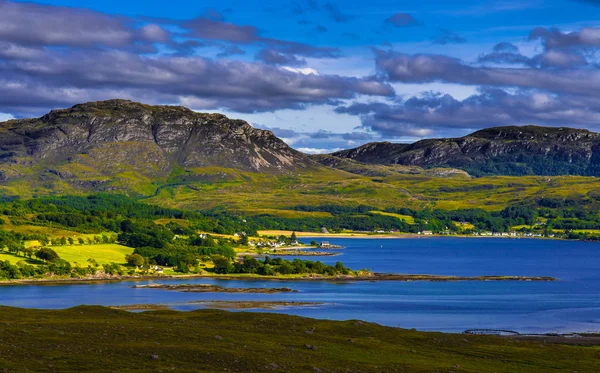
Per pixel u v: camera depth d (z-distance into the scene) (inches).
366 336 5556.1
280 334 5270.7
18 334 4195.4
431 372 4217.5
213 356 4042.8
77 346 4005.9
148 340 4436.5
